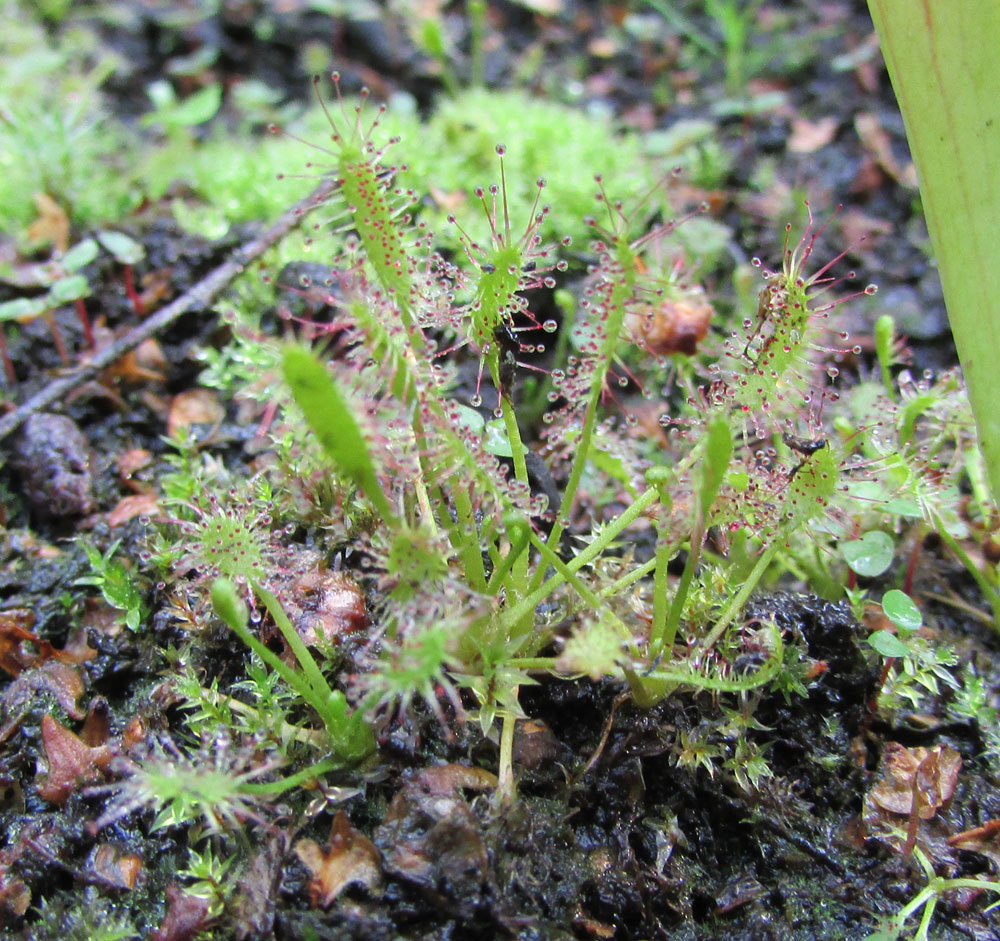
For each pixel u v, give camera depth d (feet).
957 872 0.33
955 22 0.29
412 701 0.33
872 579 0.43
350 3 0.77
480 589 0.31
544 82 0.75
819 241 0.59
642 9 0.85
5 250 0.55
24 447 0.45
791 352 0.32
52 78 0.72
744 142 0.68
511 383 0.32
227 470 0.45
